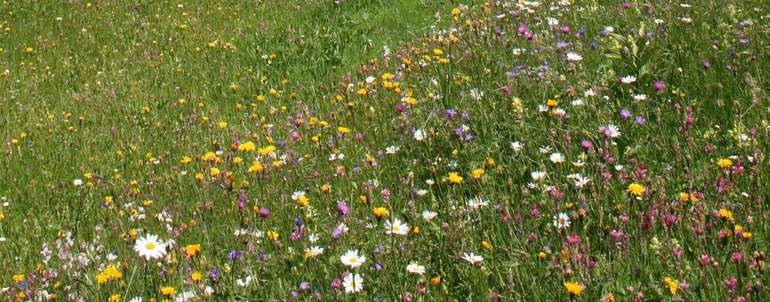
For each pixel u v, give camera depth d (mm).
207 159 5465
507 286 3008
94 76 10695
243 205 4246
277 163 5168
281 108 7855
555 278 3027
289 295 3348
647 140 4273
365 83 7414
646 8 6828
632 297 2848
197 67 10289
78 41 12750
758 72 4828
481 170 3904
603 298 2729
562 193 3529
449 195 3896
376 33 10094
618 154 4184
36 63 11758
